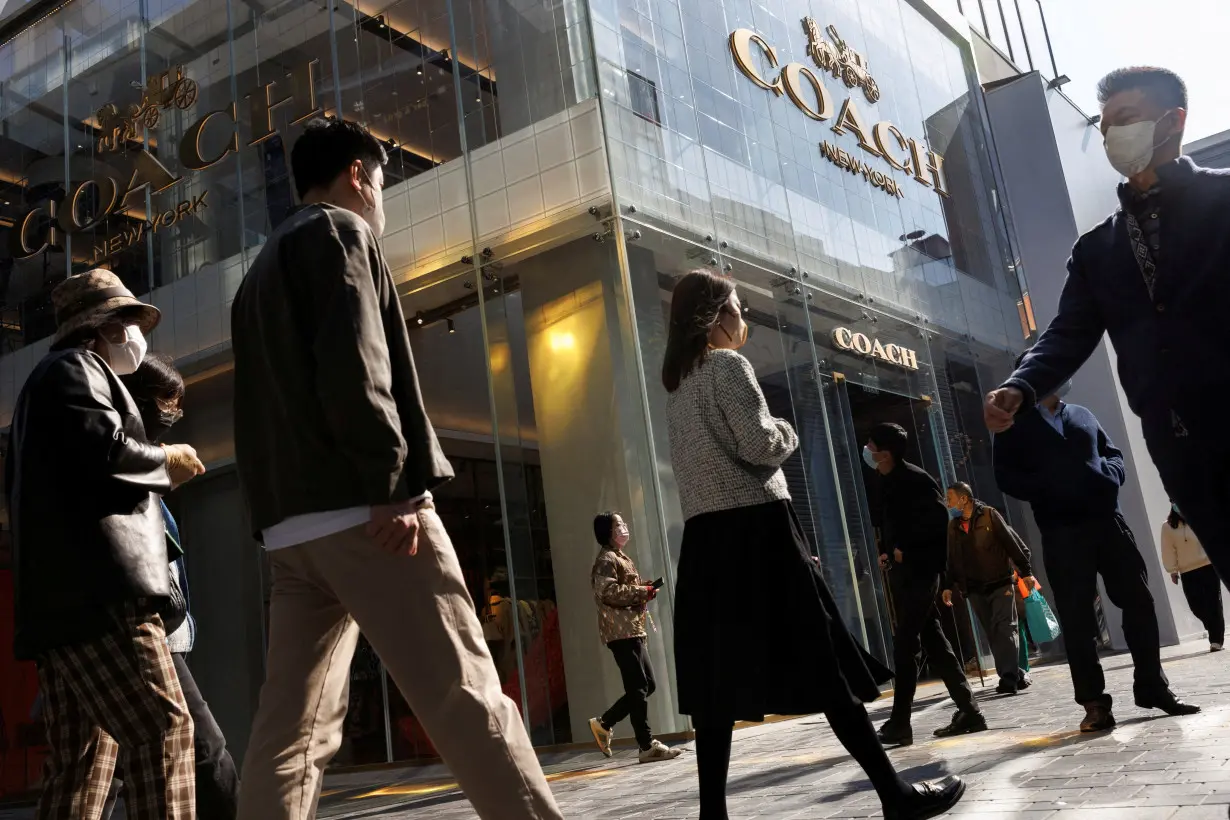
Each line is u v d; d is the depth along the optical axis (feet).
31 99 46.16
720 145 35.47
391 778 28.02
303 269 7.37
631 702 23.65
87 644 8.99
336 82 36.55
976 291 50.72
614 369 29.40
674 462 10.21
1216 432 7.09
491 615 30.14
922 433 42.34
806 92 41.96
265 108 38.40
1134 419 52.90
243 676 37.19
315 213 7.66
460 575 7.27
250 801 6.88
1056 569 16.10
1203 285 7.17
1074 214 56.49
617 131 30.81
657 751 23.32
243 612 37.55
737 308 10.59
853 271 41.01
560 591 29.25
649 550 28.19
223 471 38.42
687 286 10.41
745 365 9.87
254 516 7.33
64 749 9.24
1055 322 8.54
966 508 28.58
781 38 41.55
